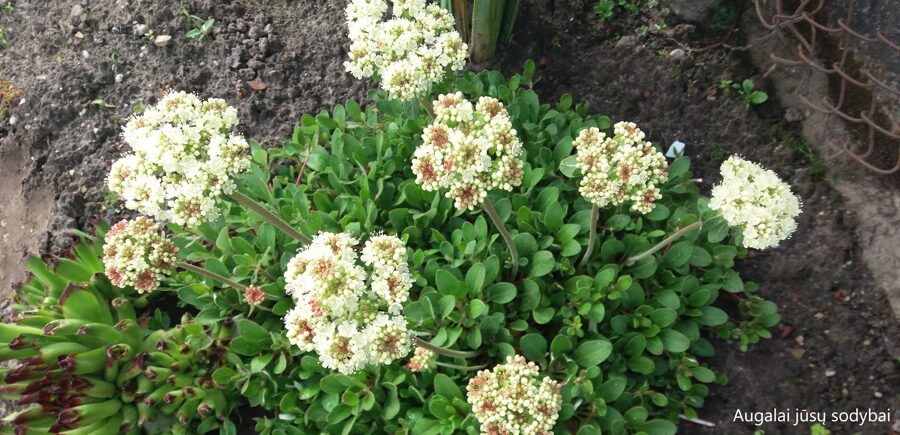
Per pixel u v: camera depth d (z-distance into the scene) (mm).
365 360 279
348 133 473
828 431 387
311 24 535
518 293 404
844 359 401
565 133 451
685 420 395
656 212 403
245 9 545
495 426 302
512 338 387
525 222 408
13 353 366
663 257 402
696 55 479
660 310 378
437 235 414
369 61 336
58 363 356
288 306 405
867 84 401
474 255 401
